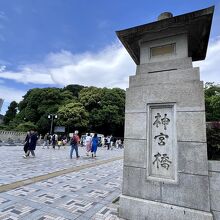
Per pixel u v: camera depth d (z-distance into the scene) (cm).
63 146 2384
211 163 334
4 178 646
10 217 369
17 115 4128
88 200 482
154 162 383
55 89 4184
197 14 372
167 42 428
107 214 400
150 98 403
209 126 414
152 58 441
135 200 373
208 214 314
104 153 1847
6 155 1252
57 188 572
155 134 392
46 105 3919
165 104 387
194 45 468
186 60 398
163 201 354
